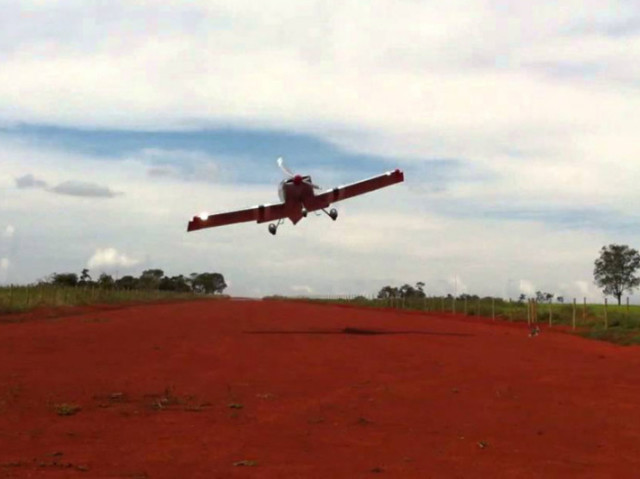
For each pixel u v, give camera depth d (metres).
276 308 51.03
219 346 19.94
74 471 7.00
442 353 19.20
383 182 31.11
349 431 9.19
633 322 30.30
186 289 136.75
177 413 10.21
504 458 7.83
